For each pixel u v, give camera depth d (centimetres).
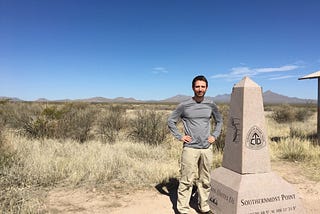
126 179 685
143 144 1090
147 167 752
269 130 1636
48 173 671
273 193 459
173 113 479
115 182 672
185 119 480
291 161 913
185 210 489
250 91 471
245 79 482
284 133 1532
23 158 752
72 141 1122
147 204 555
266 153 477
